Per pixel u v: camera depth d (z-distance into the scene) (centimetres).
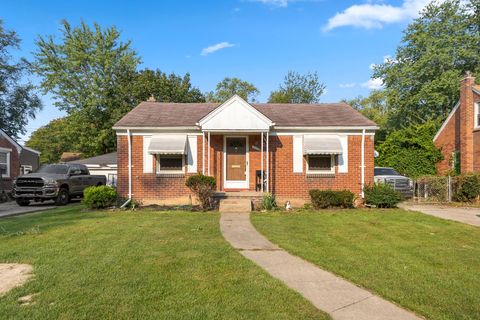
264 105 1959
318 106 1939
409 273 584
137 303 452
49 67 3778
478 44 3231
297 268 621
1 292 493
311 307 447
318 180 1586
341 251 736
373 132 1591
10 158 2447
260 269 605
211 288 509
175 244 786
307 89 4947
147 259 657
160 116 1705
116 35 3956
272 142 1591
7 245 776
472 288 514
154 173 1578
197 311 430
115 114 3772
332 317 423
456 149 2411
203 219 1159
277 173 1588
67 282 528
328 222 1104
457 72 3139
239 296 479
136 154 1583
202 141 1593
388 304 463
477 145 2127
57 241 814
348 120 1636
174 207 1476
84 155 4425
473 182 1669
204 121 1491
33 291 492
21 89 3647
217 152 1603
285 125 1564
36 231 932
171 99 4222
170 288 506
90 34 3884
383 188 1455
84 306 442
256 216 1227
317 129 1578
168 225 1037
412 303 459
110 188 1496
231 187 1606
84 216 1239
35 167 3216
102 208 1455
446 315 424
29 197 1756
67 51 3803
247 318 413
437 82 3234
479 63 3238
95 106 3803
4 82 3519
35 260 649
